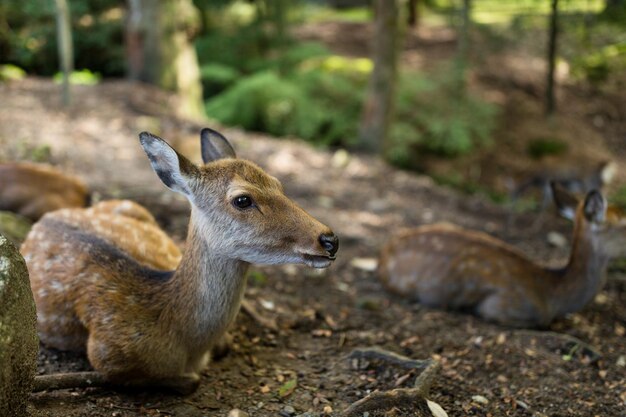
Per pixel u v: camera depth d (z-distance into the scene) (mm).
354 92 13781
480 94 14906
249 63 14562
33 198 5039
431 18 20312
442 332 4688
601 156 13836
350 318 4852
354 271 5957
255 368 3953
